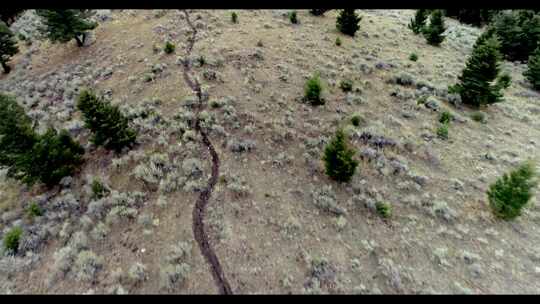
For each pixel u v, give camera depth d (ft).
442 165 62.44
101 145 60.90
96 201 51.78
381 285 41.78
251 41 97.09
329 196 53.47
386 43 112.37
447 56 110.22
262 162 59.11
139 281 41.09
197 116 68.28
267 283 41.09
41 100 82.02
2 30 92.27
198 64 83.56
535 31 115.03
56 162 56.08
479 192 57.11
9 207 55.72
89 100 55.36
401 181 58.03
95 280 41.50
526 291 42.01
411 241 47.75
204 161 58.70
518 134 75.25
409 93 82.33
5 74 99.25
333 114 72.13
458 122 75.31
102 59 92.32
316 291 40.32
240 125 66.59
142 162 58.29
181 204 51.19
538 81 99.81
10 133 51.24
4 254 46.24
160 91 76.07
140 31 103.50
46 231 48.96
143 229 47.57
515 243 48.75
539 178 61.57
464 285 42.39
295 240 46.65
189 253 43.91
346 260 44.42
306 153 60.80
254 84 78.64
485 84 77.97
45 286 41.65
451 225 51.03
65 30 90.68
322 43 102.53
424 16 125.08
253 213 50.01
